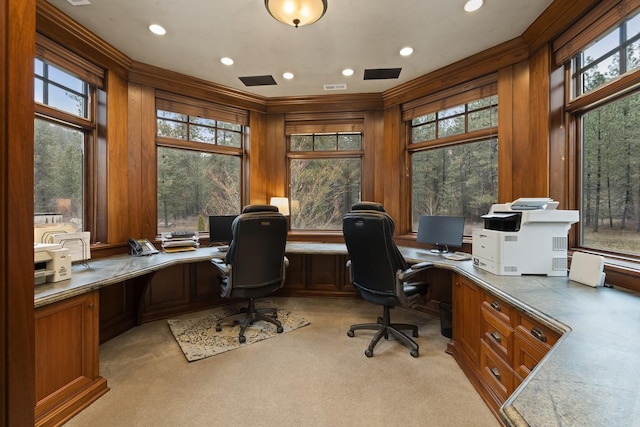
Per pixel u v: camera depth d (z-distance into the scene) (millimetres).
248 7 2105
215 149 3580
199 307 3309
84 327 1723
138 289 2822
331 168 3918
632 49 1688
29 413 837
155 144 3111
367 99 3656
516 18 2205
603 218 1902
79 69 2439
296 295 3773
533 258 1887
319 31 2389
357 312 3193
